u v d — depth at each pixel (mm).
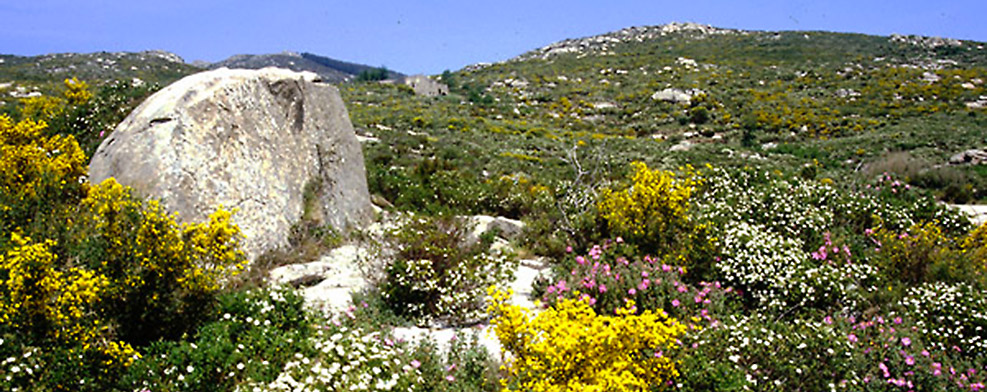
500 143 34500
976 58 80312
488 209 14859
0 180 7480
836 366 5941
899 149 30719
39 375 4605
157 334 5547
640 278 7418
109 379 4840
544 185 17000
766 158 30906
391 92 64375
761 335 6250
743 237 8742
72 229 6613
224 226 5902
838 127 44906
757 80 71000
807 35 104000
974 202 17812
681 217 9172
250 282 7199
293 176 10375
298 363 5090
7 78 54094
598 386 4004
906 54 85000
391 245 7730
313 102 11547
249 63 154250
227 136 9078
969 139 30875
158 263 5523
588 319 4477
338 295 7578
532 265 9445
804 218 10367
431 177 16109
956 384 6055
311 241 9750
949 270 8711
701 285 8094
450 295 7223
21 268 4727
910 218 11789
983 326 7066
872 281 8648
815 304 7859
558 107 62344
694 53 95062
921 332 7043
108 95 13055
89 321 5074
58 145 8305
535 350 4453
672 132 48844
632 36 124438
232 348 5230
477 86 76500
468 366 5688
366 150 22328
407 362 5664
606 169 21562
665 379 5008
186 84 9109
